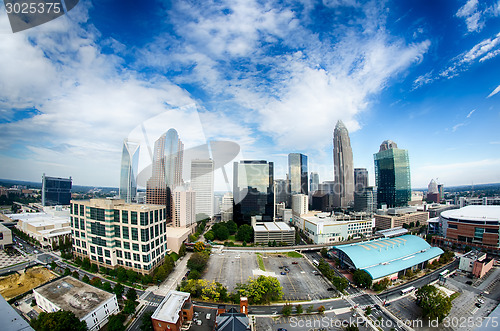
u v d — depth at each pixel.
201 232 196.75
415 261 122.81
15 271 113.25
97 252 115.56
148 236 107.06
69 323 65.44
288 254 150.62
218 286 96.06
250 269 124.25
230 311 75.69
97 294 81.56
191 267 115.12
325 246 167.25
